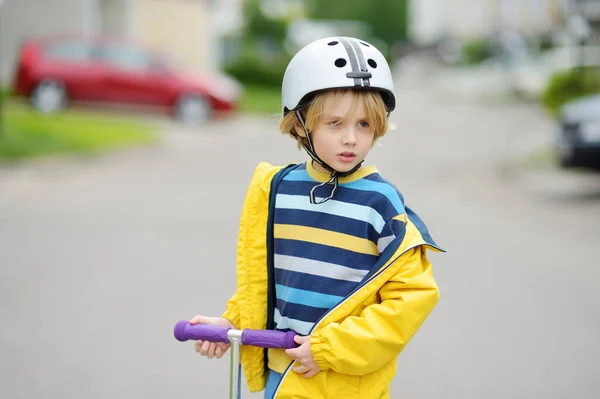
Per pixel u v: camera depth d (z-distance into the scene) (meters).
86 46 17.81
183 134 16.92
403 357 4.88
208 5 26.55
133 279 6.43
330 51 2.32
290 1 45.19
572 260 7.22
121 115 18.20
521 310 5.75
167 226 8.52
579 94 18.33
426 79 37.72
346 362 2.23
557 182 12.01
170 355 4.86
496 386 4.42
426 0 54.34
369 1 66.00
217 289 6.18
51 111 17.36
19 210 9.32
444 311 5.74
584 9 19.94
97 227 8.41
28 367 4.59
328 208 2.37
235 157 14.16
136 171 12.44
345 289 2.33
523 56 31.86
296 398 2.35
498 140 17.67
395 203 2.32
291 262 2.41
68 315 5.52
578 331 5.31
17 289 6.11
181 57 25.64
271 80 31.44
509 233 8.42
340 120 2.30
